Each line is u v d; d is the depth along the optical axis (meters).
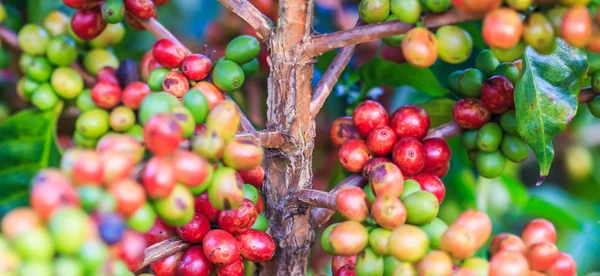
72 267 0.35
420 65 0.42
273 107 0.48
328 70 0.50
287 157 0.48
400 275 0.41
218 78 0.48
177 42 0.50
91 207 0.36
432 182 0.49
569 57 0.46
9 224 0.35
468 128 0.50
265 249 0.46
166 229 0.46
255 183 0.49
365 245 0.43
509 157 0.49
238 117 0.41
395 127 0.49
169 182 0.38
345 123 0.51
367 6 0.46
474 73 0.49
